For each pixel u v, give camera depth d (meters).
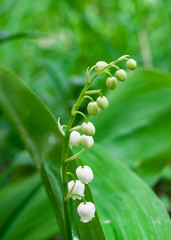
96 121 0.47
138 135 0.45
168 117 0.46
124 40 0.84
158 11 0.91
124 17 0.81
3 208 0.42
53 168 0.34
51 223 0.39
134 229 0.32
